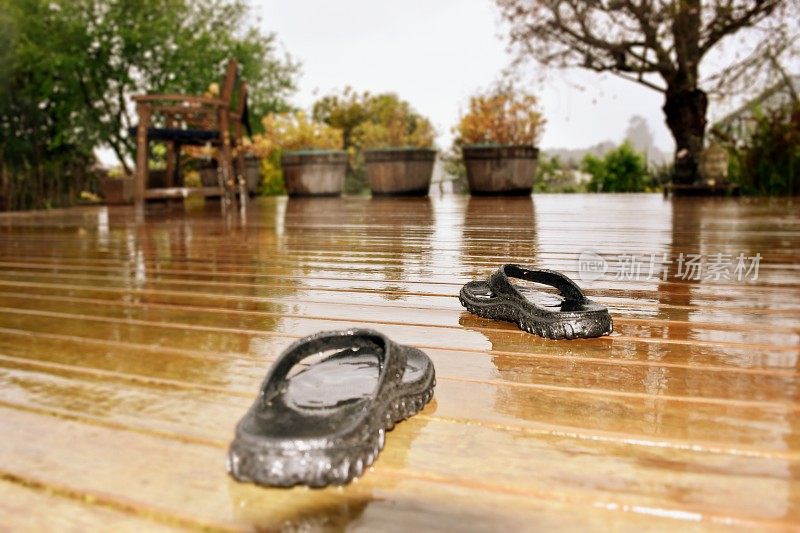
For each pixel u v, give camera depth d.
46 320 1.91
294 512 0.78
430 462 0.91
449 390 1.22
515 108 9.64
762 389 1.20
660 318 1.76
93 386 1.27
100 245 4.10
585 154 15.62
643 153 14.56
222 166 7.93
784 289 2.18
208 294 2.28
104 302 2.18
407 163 9.87
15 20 12.13
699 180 9.71
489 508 0.78
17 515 0.79
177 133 7.57
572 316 1.54
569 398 1.17
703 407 1.11
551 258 2.96
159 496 0.83
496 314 1.75
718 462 0.90
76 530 0.76
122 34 12.61
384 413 0.96
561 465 0.89
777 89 9.83
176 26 13.86
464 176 13.57
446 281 2.43
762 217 5.29
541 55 10.20
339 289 2.30
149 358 1.47
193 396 1.21
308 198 10.20
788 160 9.49
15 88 12.45
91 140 13.34
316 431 0.88
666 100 9.98
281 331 1.71
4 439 1.02
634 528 0.74
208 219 6.20
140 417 1.10
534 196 10.13
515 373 1.31
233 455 0.86
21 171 11.21
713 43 9.64
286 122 10.73
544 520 0.75
